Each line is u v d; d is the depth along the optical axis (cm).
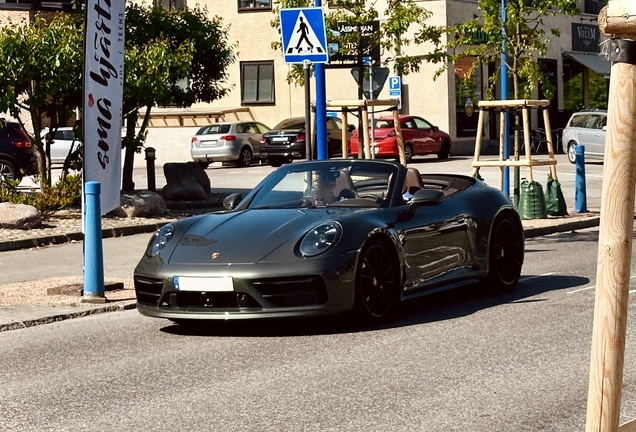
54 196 1858
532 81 2100
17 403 662
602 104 5006
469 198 1055
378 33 1881
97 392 686
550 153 1855
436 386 671
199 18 2205
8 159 2638
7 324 947
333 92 4344
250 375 722
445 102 4194
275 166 3856
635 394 639
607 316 263
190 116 4466
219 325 943
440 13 4153
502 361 745
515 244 1098
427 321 924
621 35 253
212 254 876
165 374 736
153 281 890
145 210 1894
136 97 1983
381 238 912
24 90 1955
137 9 2159
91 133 1103
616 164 257
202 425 589
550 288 1105
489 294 1078
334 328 902
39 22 2036
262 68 4544
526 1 2103
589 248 1487
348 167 1018
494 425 570
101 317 1008
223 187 2778
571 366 723
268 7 4503
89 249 1059
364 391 661
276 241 876
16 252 1543
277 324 936
